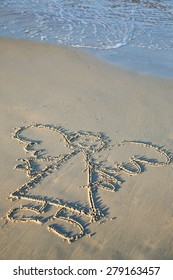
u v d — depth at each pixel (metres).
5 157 1.71
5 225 1.37
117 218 1.42
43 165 1.67
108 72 2.56
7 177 1.59
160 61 2.78
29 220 1.39
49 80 2.40
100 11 3.86
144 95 2.27
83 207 1.46
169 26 3.53
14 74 2.46
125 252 1.29
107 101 2.18
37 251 1.29
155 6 4.09
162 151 1.78
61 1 4.10
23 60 2.67
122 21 3.59
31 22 3.47
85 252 1.29
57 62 2.67
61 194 1.52
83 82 2.40
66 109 2.08
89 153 1.76
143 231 1.37
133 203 1.49
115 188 1.56
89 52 2.88
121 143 1.83
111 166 1.69
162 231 1.38
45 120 1.98
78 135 1.87
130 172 1.65
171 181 1.61
